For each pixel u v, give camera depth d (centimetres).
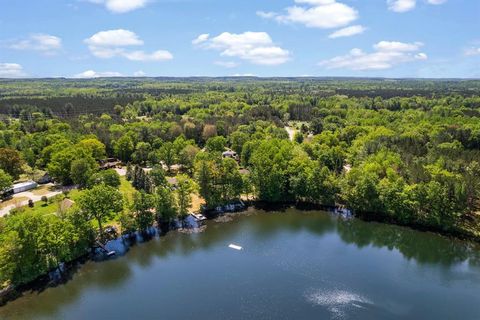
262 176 14512
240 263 10212
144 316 8019
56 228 9700
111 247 11025
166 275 9631
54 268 9794
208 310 8200
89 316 8044
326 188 13988
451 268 10025
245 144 19000
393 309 8231
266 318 7944
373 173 13488
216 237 11806
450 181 11981
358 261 10356
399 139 19075
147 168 18988
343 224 12775
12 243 8638
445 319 7906
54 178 16438
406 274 9688
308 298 8619
